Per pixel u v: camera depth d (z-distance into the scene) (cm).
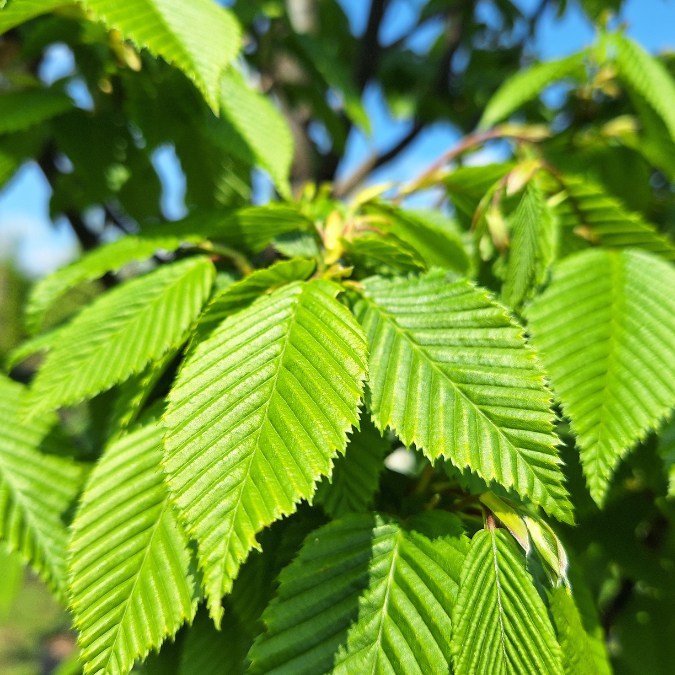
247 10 42
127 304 24
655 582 28
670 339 22
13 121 28
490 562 19
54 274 27
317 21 62
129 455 21
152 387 23
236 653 23
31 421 24
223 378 19
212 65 23
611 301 23
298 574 20
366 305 21
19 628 152
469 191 29
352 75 60
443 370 20
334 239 24
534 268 24
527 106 51
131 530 20
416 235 27
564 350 22
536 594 19
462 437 19
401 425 19
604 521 29
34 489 23
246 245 26
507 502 21
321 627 19
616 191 38
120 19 22
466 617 18
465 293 21
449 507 22
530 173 25
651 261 24
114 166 34
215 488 18
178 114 31
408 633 19
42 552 22
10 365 25
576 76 35
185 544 19
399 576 20
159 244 25
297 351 19
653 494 30
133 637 19
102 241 44
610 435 21
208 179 34
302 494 17
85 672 18
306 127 55
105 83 32
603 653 22
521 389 19
